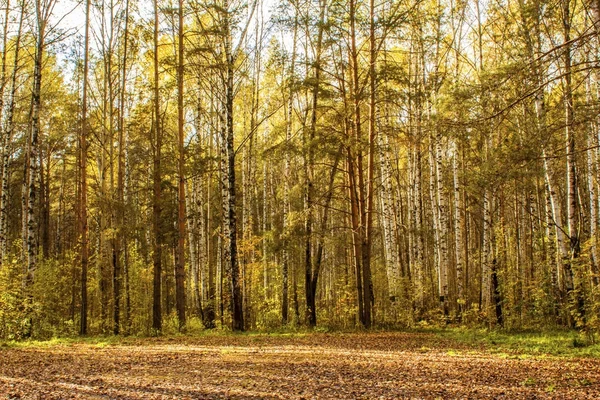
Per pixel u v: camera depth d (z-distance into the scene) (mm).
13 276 17859
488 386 7719
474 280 27594
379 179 25750
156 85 19047
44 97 25438
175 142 22609
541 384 7746
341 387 7867
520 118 12094
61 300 21516
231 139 18797
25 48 24344
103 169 21188
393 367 9625
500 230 18578
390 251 22219
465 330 16938
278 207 30141
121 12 21266
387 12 18797
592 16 7227
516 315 18047
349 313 20141
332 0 16828
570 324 16031
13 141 28578
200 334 17484
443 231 20500
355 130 18469
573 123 8031
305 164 18703
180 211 18938
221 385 8086
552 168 16062
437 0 22562
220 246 27172
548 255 18000
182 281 18891
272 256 30891
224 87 20625
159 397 7238
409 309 19875
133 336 17312
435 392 7418
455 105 8852
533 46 15234
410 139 15891
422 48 21016
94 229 32656
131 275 23281
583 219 23953
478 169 14758
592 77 16281
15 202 35156
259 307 23469
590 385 7539
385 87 16969
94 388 7859
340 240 18578
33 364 10453
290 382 8297
